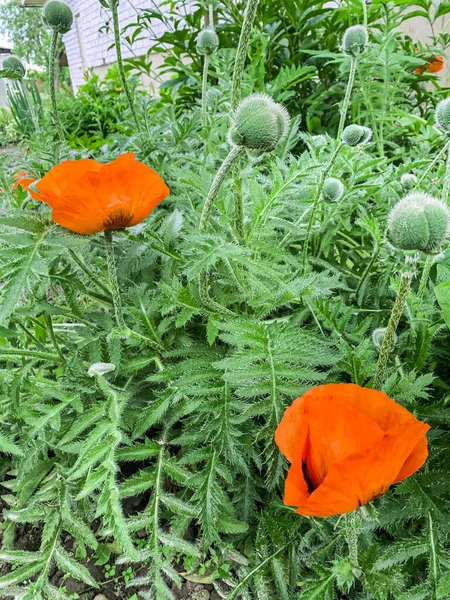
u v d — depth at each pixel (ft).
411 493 0.82
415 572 0.92
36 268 0.78
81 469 0.82
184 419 1.12
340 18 2.61
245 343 0.84
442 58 2.80
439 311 0.98
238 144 0.73
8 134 3.51
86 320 1.20
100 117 4.44
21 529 1.21
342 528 0.88
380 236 1.14
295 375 0.82
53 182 0.77
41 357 1.09
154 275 1.39
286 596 0.92
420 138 1.92
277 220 1.00
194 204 1.37
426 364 1.05
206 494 0.91
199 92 2.86
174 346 1.17
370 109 2.07
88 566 1.10
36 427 0.97
